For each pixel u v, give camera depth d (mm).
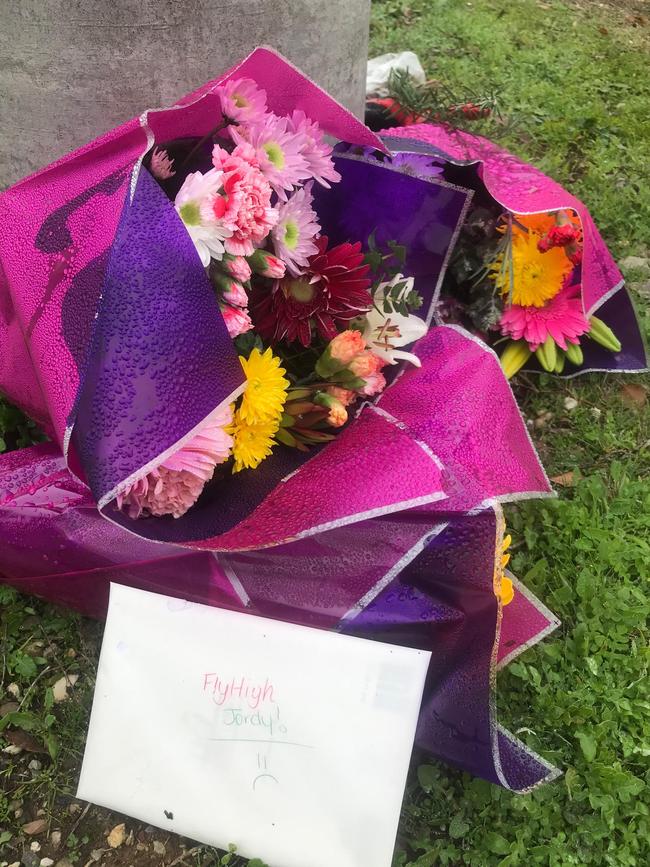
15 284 531
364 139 610
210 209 498
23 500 556
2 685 592
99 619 608
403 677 486
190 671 510
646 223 1075
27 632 617
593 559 698
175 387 470
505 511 723
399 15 1538
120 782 509
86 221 490
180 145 556
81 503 549
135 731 510
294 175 558
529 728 589
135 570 535
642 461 802
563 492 762
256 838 491
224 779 499
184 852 528
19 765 556
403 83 967
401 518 506
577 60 1447
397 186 641
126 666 516
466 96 1125
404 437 542
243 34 642
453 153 768
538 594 671
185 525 522
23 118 668
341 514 489
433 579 505
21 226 537
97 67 624
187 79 638
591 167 1159
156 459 461
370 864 474
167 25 609
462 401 581
